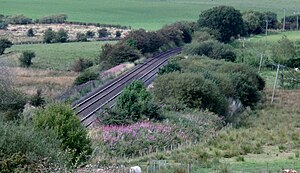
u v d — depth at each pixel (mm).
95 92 164125
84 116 129125
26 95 152875
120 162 88062
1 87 145750
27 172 58750
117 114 121938
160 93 152875
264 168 81000
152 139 108188
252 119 158875
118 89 170875
